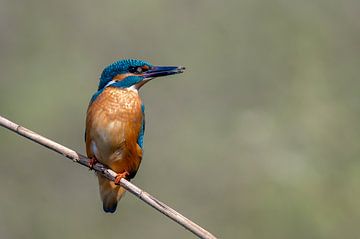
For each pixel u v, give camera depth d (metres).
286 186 15.23
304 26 18.42
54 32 19.52
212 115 18.67
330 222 14.84
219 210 16.53
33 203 17.27
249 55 19.05
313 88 17.12
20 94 18.16
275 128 16.34
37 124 17.78
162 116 18.95
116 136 9.48
